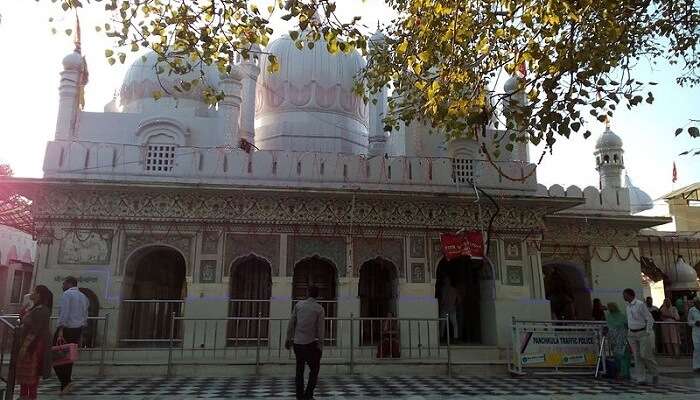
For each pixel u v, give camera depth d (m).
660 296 24.62
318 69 17.94
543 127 6.91
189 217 12.85
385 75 9.34
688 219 21.09
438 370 10.86
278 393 8.22
